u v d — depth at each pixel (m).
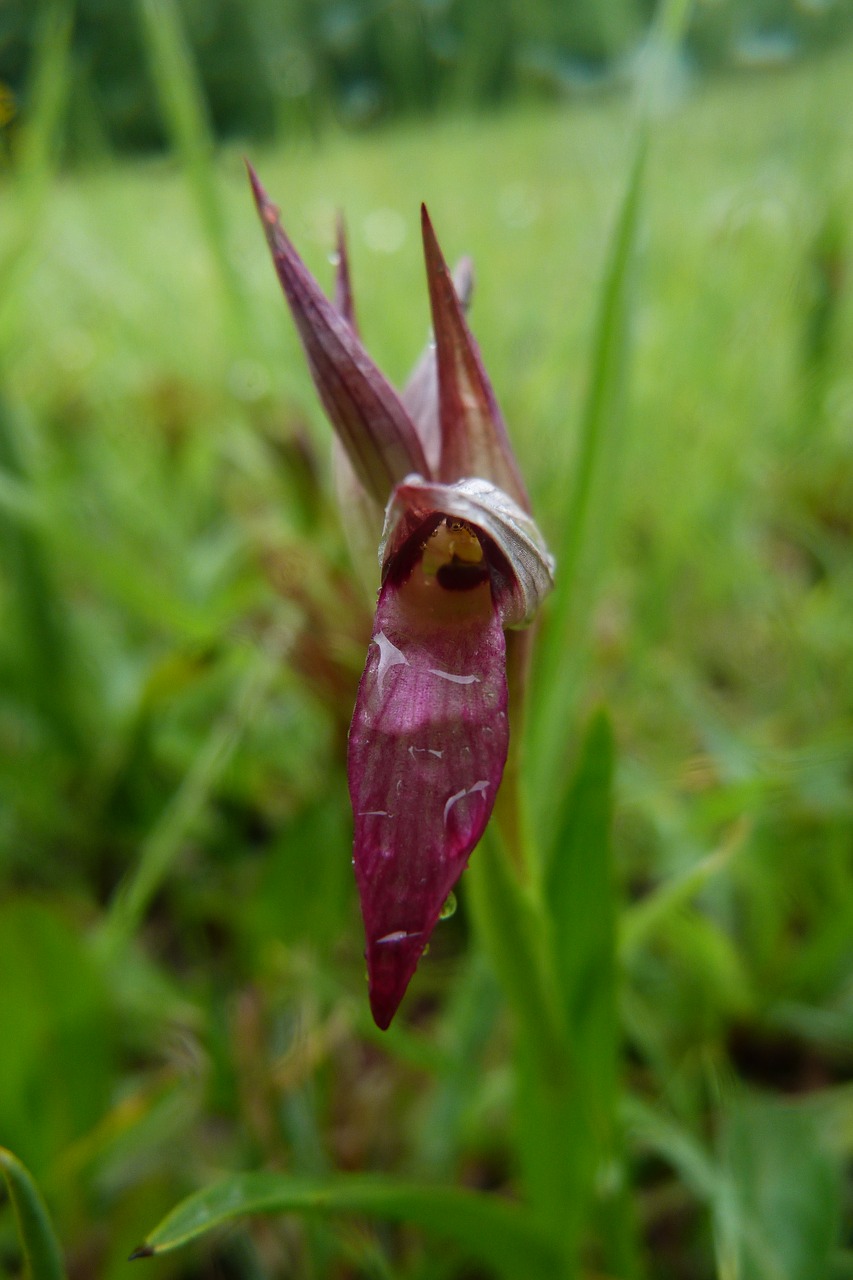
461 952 0.13
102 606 0.20
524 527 0.07
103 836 0.15
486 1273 0.10
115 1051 0.11
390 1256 0.11
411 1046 0.10
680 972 0.12
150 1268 0.10
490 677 0.07
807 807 0.14
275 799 0.15
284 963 0.11
